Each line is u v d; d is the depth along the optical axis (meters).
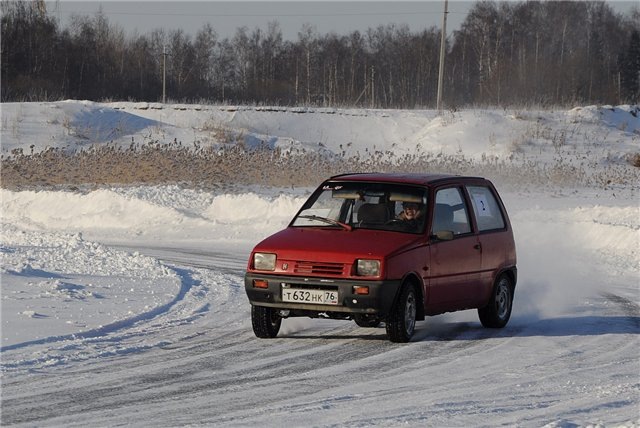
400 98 190.25
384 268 21.41
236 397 16.92
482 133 110.00
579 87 182.25
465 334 24.45
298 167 77.62
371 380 18.52
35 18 172.25
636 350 22.41
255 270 22.20
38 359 19.91
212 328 24.56
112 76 185.88
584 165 95.31
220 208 59.69
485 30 192.50
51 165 78.56
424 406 16.27
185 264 40.03
